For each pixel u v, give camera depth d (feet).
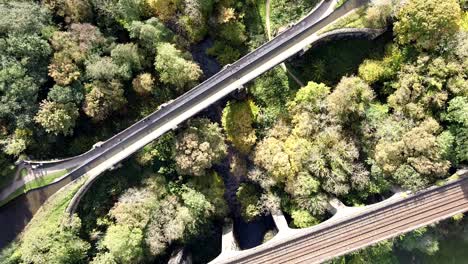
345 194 203.21
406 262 224.94
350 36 208.95
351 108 194.80
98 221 203.62
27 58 186.50
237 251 199.41
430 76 188.96
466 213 202.39
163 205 205.26
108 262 194.08
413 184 190.29
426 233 203.92
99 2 201.77
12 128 191.72
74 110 196.75
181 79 208.33
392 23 199.52
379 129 193.16
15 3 188.55
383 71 199.41
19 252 192.85
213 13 212.84
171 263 196.95
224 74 205.16
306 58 216.54
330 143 198.49
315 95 201.16
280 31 212.23
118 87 203.82
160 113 205.77
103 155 204.13
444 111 189.06
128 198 203.92
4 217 199.82
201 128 207.31
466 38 184.75
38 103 192.75
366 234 196.13
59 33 192.65
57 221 198.90
